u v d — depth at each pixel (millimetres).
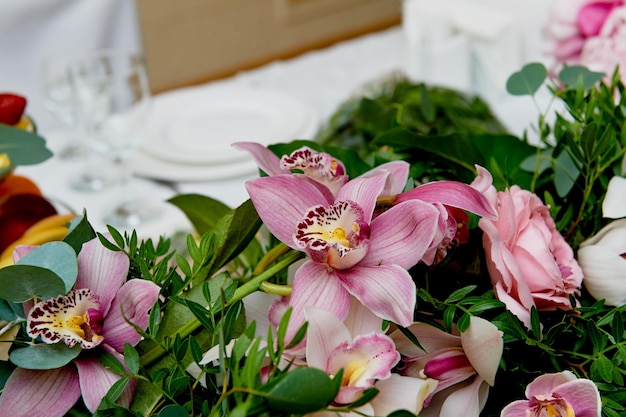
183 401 558
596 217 651
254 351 491
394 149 682
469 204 538
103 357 545
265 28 2682
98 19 1855
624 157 653
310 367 486
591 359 564
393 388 518
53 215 901
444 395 559
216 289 564
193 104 1437
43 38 1812
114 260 564
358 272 533
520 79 682
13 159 700
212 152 1281
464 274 596
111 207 1183
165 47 2576
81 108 1224
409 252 534
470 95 1310
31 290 537
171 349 550
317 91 1494
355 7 2795
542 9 1346
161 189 1231
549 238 578
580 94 659
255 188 542
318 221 535
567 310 580
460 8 1403
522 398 579
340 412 502
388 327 541
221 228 579
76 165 1333
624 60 851
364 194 547
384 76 1442
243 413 482
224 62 2676
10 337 567
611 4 875
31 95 1825
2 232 862
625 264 601
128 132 1224
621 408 548
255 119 1390
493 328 526
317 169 564
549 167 679
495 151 706
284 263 559
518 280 551
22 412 539
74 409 557
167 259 576
